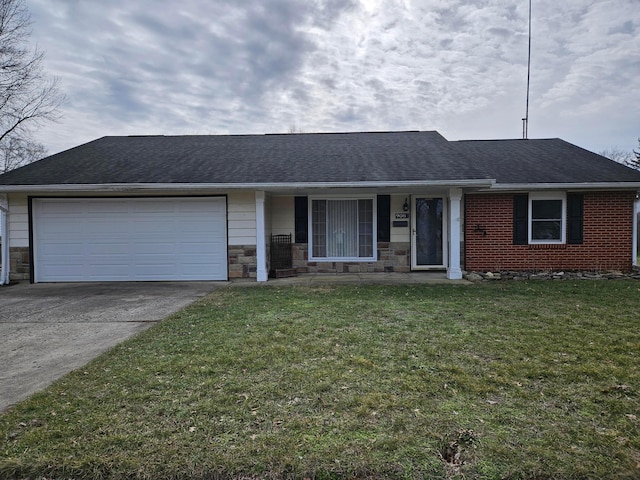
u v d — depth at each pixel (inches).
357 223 440.5
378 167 385.7
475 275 383.9
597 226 400.8
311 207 438.6
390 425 103.8
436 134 529.3
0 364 156.7
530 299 269.0
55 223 392.5
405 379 133.3
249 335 187.0
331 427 103.1
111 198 392.2
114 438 98.7
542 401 117.2
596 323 203.2
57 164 411.8
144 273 396.5
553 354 156.5
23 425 106.3
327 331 192.4
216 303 269.6
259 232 388.5
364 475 85.4
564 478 83.7
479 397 120.0
